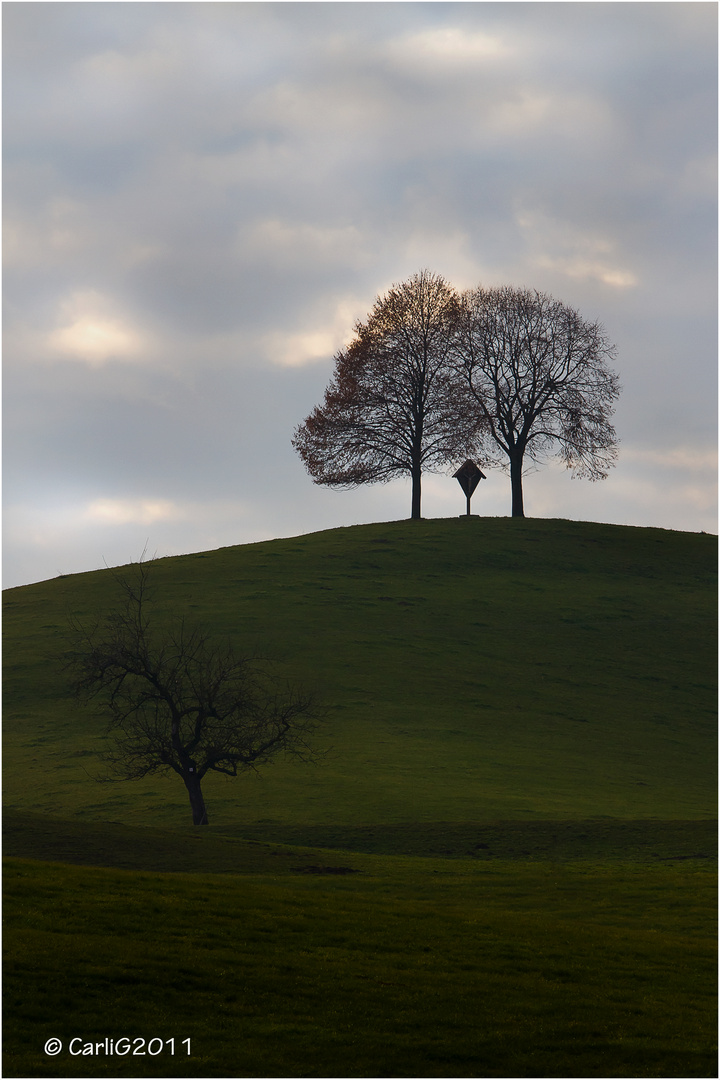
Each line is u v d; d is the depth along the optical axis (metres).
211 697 89.81
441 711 116.50
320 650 132.75
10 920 40.47
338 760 100.31
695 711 124.88
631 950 44.66
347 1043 33.16
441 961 41.25
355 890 56.22
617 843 72.69
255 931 42.62
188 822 84.44
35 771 100.06
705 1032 35.28
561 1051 33.31
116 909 43.28
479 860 68.06
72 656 131.75
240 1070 30.86
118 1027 32.97
